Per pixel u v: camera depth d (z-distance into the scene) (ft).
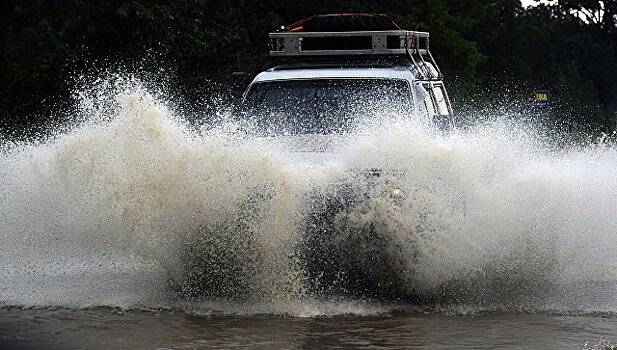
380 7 153.69
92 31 95.25
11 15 103.86
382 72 55.62
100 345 36.40
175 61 98.48
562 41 328.49
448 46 160.76
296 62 62.64
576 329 39.99
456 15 192.85
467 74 162.91
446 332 39.14
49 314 41.65
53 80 95.25
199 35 101.14
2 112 94.32
